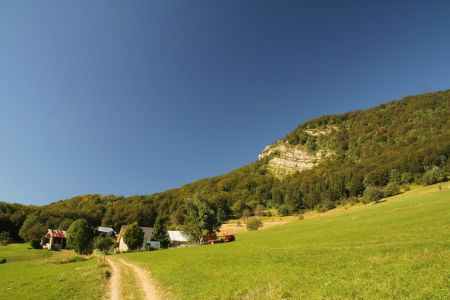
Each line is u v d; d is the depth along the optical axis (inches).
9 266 2374.5
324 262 1134.4
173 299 972.6
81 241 3563.0
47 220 6929.1
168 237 4613.7
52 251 4293.8
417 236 1391.5
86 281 1369.3
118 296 1103.6
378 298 619.2
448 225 1499.8
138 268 1750.7
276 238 2647.6
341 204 7101.4
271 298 769.6
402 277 725.9
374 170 7386.8
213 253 1994.3
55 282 1395.2
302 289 787.4
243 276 1095.0
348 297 660.7
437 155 6820.9
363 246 1397.6
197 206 3991.1
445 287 611.2
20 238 6387.8
